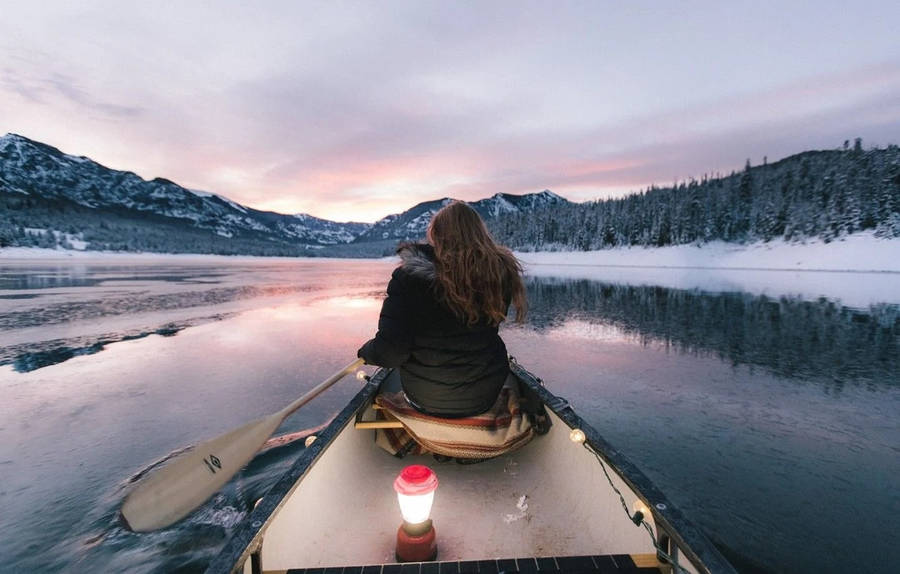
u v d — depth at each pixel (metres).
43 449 4.62
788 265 52.81
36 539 3.20
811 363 8.52
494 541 1.81
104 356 8.60
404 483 1.63
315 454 1.79
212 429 5.12
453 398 1.95
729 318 14.43
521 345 9.90
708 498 3.69
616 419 5.44
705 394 6.43
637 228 73.75
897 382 7.19
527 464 2.38
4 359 8.39
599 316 14.70
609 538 1.71
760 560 2.98
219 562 1.13
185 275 39.12
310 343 9.80
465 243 1.74
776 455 4.46
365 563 1.70
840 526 3.32
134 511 1.82
